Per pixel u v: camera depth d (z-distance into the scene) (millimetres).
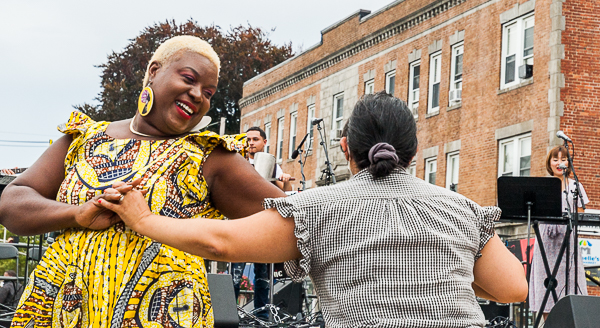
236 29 36750
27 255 6875
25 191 2531
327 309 2219
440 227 2223
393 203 2240
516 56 17391
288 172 26812
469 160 18453
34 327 2459
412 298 2133
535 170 16344
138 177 2453
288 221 2223
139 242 2426
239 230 2191
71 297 2428
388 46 22125
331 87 24766
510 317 6816
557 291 6125
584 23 16266
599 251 11562
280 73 28109
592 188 15844
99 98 33312
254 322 5707
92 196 2463
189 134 2590
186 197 2490
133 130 2621
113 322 2338
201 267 2510
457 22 19359
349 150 2428
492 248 2357
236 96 35719
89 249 2418
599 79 16188
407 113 2391
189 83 2531
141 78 32812
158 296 2396
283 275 6613
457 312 2160
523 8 17141
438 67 20188
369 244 2162
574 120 16016
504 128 17359
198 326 2441
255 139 7621
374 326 2098
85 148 2584
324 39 25422
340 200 2238
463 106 18844
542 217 5750
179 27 35031
